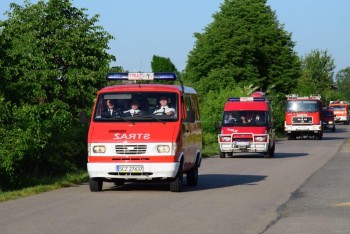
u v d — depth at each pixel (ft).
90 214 44.21
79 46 113.60
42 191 58.44
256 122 113.09
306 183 65.98
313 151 131.85
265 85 245.04
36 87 70.13
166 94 59.21
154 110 58.44
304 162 99.09
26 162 66.90
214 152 125.90
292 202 50.78
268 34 240.12
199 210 46.24
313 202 50.70
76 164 78.38
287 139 202.28
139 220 41.60
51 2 114.42
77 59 112.57
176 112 58.44
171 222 40.83
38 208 47.14
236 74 230.89
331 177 72.69
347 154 120.37
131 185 64.49
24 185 61.36
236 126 113.09
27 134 59.31
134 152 56.44
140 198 53.36
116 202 50.67
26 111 63.57
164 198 53.42
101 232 37.24
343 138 204.33
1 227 38.88
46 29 112.68
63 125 72.54
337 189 60.08
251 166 91.61
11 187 59.88
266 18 241.76
